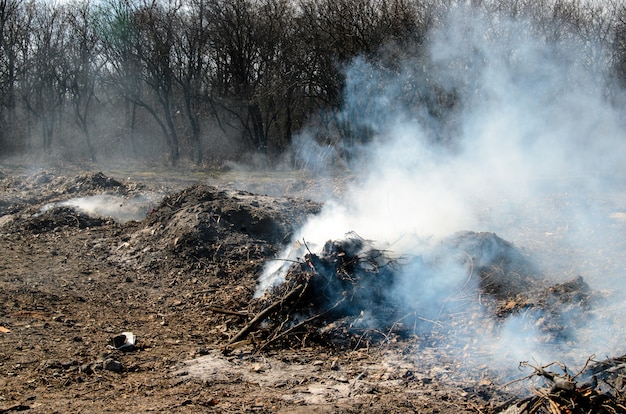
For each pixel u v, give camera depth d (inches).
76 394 212.1
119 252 429.4
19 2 1382.9
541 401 200.4
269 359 256.1
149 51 1321.4
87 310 316.8
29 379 222.5
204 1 1376.7
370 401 215.0
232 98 1467.8
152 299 346.3
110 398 209.9
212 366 245.3
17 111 1633.9
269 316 293.0
